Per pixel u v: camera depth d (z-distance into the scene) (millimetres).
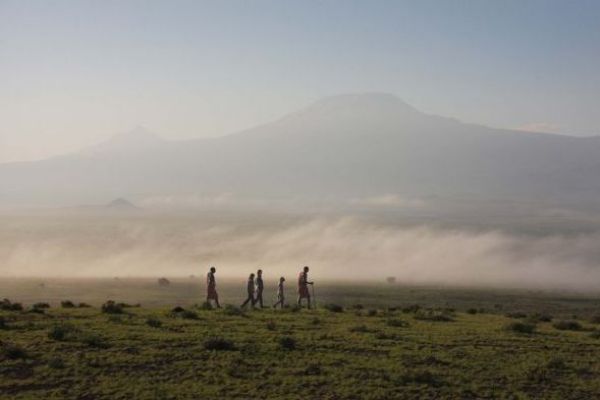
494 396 15742
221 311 28188
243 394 15031
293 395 15055
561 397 15906
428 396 15492
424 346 20266
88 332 20312
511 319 29562
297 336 21016
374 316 28422
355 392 15422
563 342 22109
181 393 14922
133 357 17500
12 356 17047
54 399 14328
